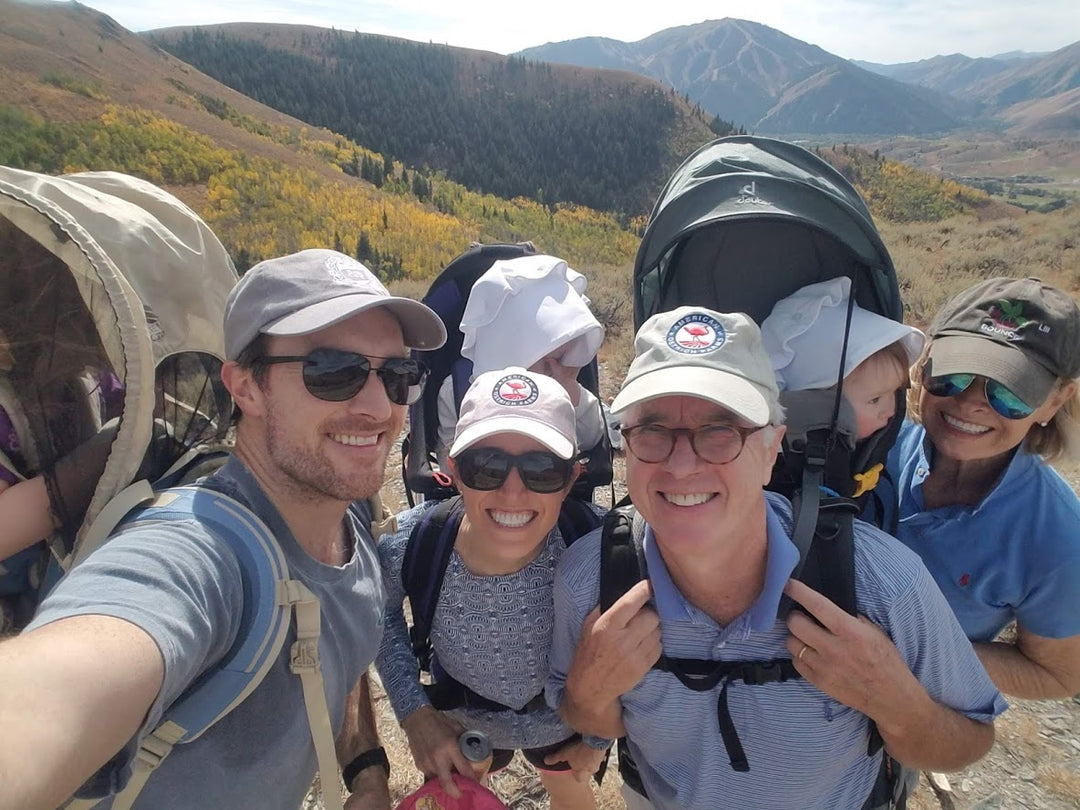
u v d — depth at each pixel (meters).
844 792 0.84
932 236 9.52
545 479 0.86
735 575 0.77
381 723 1.56
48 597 0.59
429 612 0.99
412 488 1.22
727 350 0.74
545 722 1.06
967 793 1.39
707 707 0.81
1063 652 0.91
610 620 0.77
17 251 0.70
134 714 0.53
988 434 0.88
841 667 0.70
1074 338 0.85
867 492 1.00
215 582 0.64
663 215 1.04
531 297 1.16
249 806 0.71
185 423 0.82
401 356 0.81
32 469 0.70
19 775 0.45
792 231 1.02
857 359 0.88
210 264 0.89
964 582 0.94
